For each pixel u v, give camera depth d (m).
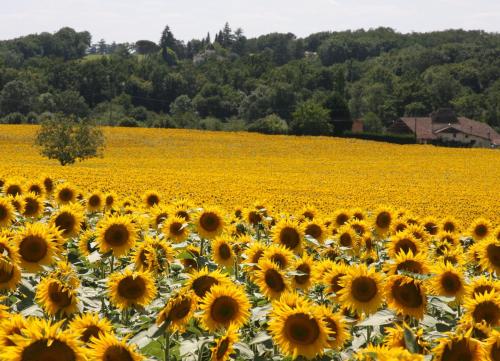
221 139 82.31
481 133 122.81
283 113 148.00
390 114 160.50
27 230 5.37
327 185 42.56
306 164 62.00
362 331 4.93
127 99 157.50
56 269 5.09
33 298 4.91
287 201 26.27
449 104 168.00
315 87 184.88
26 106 140.75
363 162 65.38
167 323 4.17
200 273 4.82
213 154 69.56
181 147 74.00
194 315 4.34
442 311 5.58
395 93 164.88
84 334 3.85
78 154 54.41
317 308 4.13
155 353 4.17
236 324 4.39
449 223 12.96
